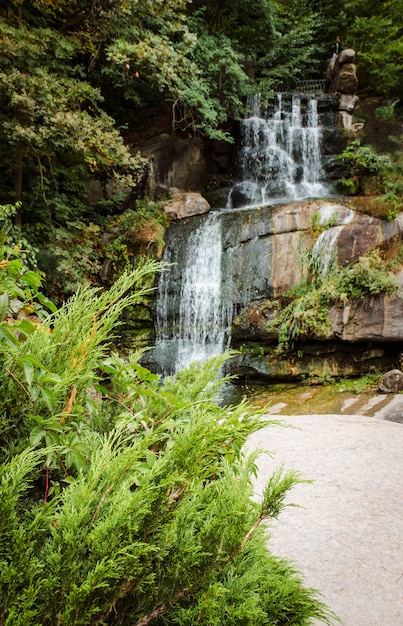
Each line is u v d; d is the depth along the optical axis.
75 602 0.86
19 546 0.86
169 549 1.09
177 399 1.49
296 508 3.16
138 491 0.95
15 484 0.87
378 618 2.07
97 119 10.02
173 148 14.59
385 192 11.90
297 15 19.30
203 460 1.08
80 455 1.13
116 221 12.48
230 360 9.87
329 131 14.87
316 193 14.05
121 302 1.33
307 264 9.91
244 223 11.15
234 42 14.67
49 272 10.17
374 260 9.33
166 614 1.11
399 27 18.06
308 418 5.50
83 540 0.95
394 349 9.24
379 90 18.17
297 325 9.27
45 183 11.70
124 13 10.39
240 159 15.53
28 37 9.05
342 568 2.46
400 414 6.93
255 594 1.22
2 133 9.77
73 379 1.17
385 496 3.35
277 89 17.78
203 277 11.16
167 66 10.38
